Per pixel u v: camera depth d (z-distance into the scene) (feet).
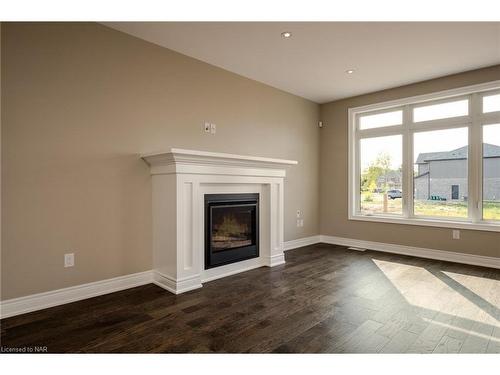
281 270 12.27
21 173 8.08
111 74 9.78
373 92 16.46
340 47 11.11
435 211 14.70
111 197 9.78
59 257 8.72
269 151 15.42
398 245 15.53
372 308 8.47
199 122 12.28
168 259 10.03
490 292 9.70
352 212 17.38
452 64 12.62
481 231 13.07
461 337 6.86
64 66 8.82
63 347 6.42
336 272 11.96
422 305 8.67
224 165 11.03
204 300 9.06
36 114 8.31
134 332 7.09
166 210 10.10
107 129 9.68
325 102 18.49
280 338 6.81
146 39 10.57
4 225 7.83
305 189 17.74
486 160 13.28
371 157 16.99
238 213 12.14
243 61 12.44
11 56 7.92
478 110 13.38
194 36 10.35
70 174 8.93
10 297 7.95
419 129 15.14
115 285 9.84
